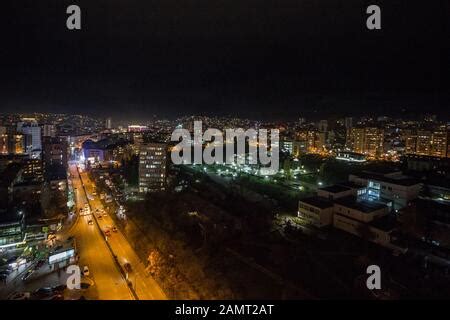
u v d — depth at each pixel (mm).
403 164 169125
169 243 84500
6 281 72875
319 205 97188
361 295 62125
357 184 116812
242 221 99000
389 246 80125
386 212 92812
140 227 100375
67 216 115250
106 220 113125
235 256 78062
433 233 80562
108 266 80062
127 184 162625
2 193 120312
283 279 67812
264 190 134750
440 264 72312
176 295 66250
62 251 80562
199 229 93875
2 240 88250
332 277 68562
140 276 75188
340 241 84938
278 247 81125
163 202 119125
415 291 63000
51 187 147125
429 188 107125
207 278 68812
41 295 66125
